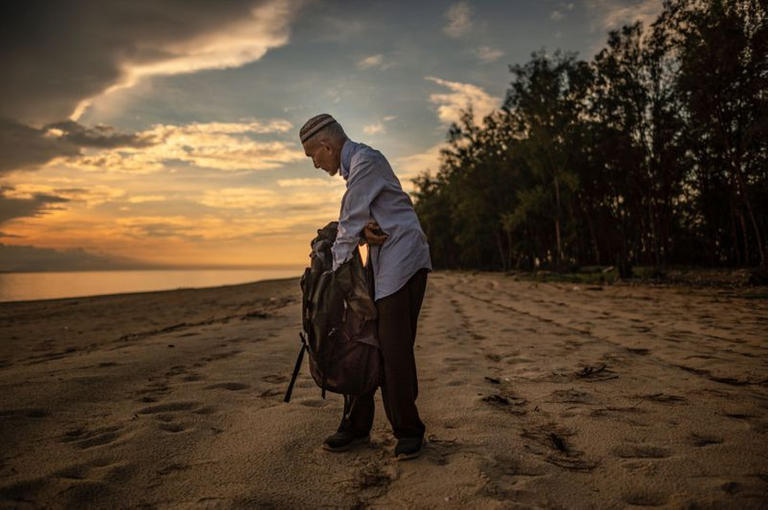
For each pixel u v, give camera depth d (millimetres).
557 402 2943
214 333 6270
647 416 2627
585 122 33062
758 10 19484
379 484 1862
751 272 16266
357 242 2176
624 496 1719
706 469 1912
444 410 2818
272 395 3199
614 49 30328
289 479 1899
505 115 41188
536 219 41969
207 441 2299
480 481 1838
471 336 5820
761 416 2590
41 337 8109
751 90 20438
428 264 2281
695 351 4500
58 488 1775
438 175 60656
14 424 2492
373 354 2156
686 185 34562
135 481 1860
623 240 37719
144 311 13711
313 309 2166
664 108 29844
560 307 9469
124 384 3438
